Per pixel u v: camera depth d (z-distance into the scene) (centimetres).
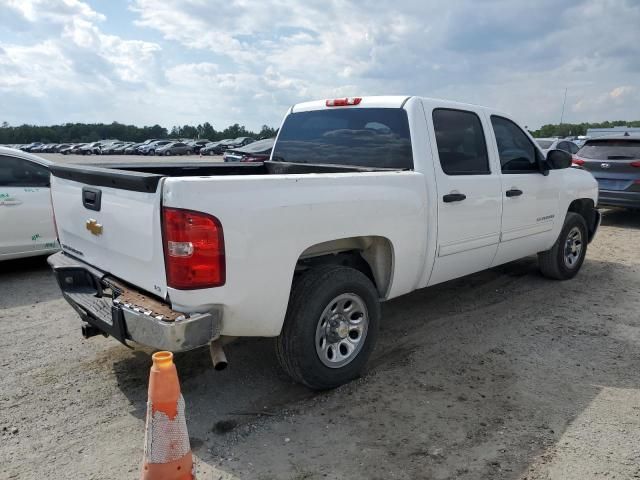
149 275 306
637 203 984
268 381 380
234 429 318
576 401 354
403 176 391
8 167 618
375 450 298
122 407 344
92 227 353
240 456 291
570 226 617
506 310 534
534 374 394
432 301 561
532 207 539
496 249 502
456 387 372
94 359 413
